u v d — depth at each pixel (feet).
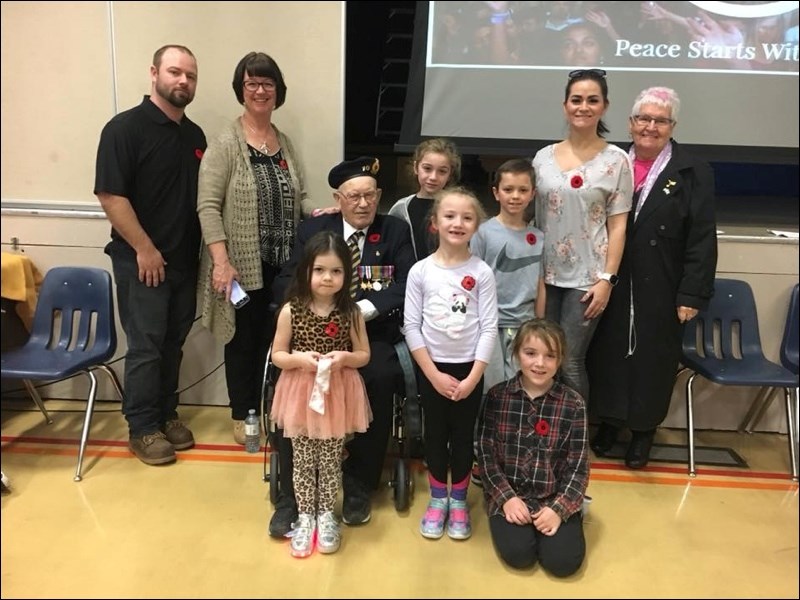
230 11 8.46
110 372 8.64
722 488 7.91
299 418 6.10
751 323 8.78
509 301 7.35
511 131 8.96
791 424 8.20
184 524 6.75
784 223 9.88
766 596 5.90
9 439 8.56
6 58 8.62
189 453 8.30
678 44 8.74
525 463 6.52
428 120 9.04
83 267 8.49
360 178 6.88
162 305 7.88
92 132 8.86
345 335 6.31
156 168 7.57
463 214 6.22
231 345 8.25
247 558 6.23
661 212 7.57
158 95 7.52
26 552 6.22
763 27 8.68
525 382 6.61
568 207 7.30
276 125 8.85
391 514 7.07
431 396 6.55
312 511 6.47
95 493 7.30
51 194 9.07
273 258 7.98
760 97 8.75
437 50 8.95
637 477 8.14
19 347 8.71
